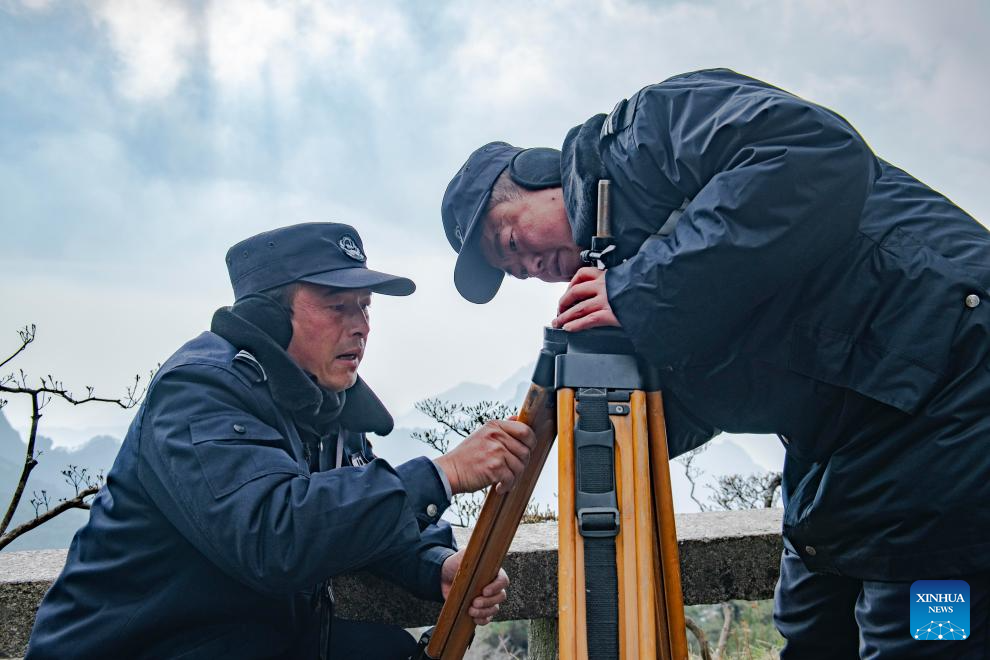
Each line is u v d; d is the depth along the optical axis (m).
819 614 1.88
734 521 2.74
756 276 1.46
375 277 1.82
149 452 1.58
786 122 1.49
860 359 1.50
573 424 1.42
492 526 1.65
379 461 1.56
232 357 1.72
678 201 1.67
